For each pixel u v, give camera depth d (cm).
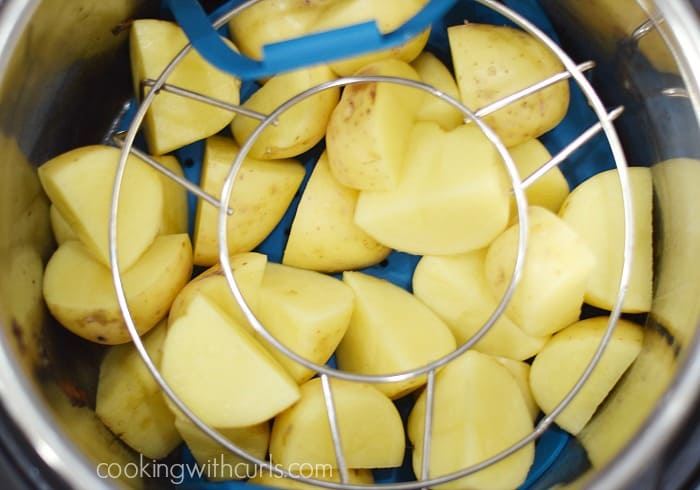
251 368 32
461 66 35
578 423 34
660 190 33
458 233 34
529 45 35
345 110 33
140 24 34
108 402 34
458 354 32
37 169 33
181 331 32
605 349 34
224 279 33
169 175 32
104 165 33
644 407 30
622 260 34
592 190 34
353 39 29
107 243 32
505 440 34
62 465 27
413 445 35
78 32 33
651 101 32
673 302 31
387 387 34
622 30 32
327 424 33
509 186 35
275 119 32
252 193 35
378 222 34
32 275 33
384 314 35
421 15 29
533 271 33
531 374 35
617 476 28
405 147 34
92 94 36
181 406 31
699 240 30
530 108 34
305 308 34
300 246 36
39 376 30
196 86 35
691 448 28
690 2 29
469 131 34
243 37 35
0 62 28
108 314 33
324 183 35
